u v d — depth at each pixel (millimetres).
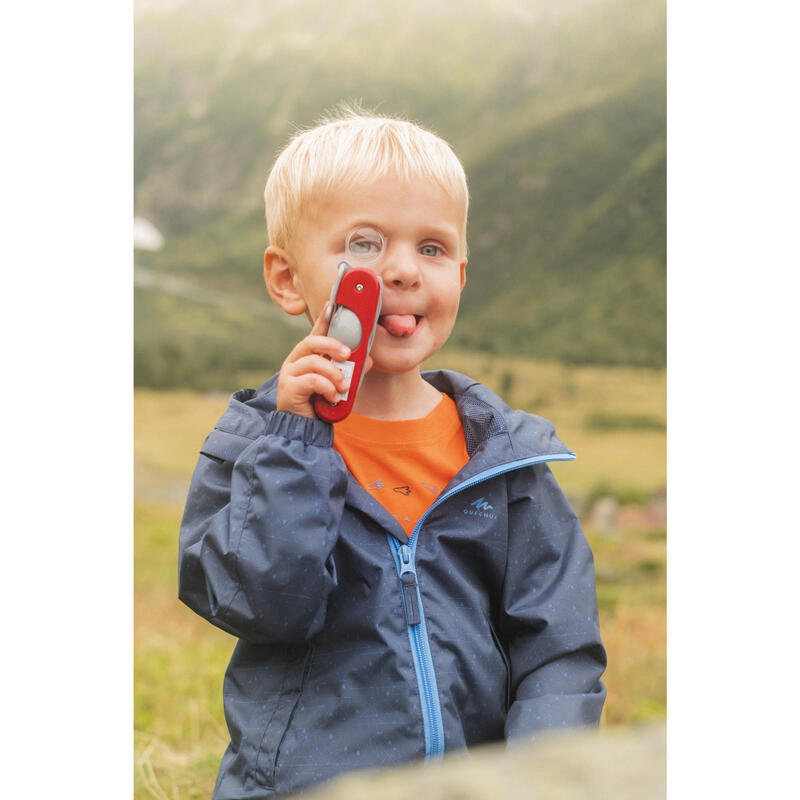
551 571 1284
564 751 544
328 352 1186
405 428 1315
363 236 1236
